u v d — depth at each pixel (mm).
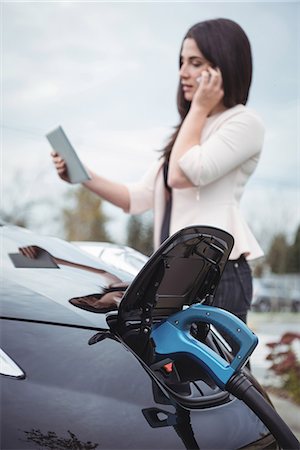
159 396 1544
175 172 2496
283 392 5828
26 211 21125
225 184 2541
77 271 1931
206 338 1951
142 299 1651
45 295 1688
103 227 26812
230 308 2438
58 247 2088
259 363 6465
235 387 1638
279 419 1639
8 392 1375
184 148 2484
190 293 1785
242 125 2514
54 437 1347
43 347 1498
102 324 1652
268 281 32156
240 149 2500
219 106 2617
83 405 1420
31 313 1589
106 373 1511
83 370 1486
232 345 2105
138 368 1575
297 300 32281
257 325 14125
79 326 1606
